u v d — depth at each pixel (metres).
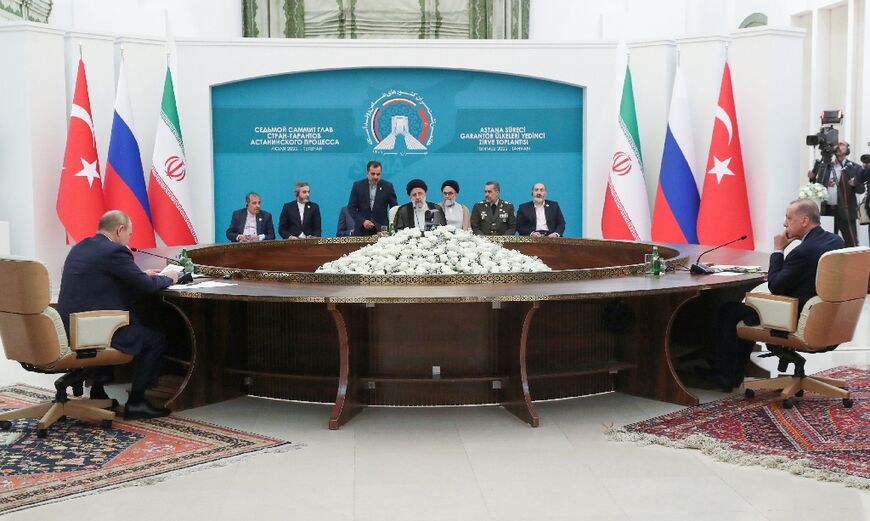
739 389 6.05
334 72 11.12
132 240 10.14
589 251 7.91
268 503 4.00
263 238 9.89
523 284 5.48
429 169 11.30
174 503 4.00
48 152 10.12
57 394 5.25
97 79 10.43
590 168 11.33
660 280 5.66
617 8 13.45
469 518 3.81
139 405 5.42
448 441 4.93
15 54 9.91
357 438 5.00
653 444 4.84
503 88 11.27
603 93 11.27
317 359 5.75
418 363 5.60
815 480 4.23
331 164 11.20
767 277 5.81
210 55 10.88
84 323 5.06
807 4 14.54
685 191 10.55
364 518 3.82
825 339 5.35
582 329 5.87
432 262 5.96
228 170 11.14
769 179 10.55
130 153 10.16
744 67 10.64
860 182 10.36
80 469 4.43
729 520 3.76
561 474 4.36
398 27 13.16
